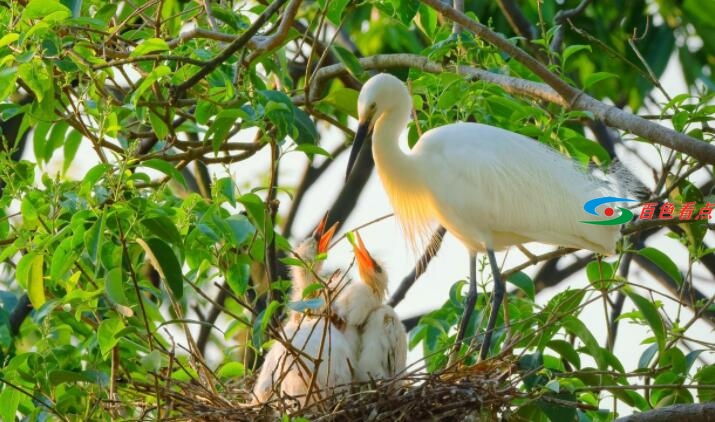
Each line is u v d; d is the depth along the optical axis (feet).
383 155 40.52
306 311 33.37
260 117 35.40
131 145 34.78
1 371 36.32
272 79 46.47
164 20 40.22
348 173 39.60
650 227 40.04
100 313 38.73
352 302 36.27
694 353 36.37
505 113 42.37
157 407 32.40
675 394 36.24
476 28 38.42
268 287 35.17
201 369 36.58
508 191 39.45
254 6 43.52
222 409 33.01
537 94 40.83
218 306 35.27
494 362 34.22
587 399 36.06
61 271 32.99
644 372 33.99
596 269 39.06
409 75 44.39
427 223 43.06
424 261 44.57
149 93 39.47
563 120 39.65
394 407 32.99
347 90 40.68
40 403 35.29
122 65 38.45
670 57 57.57
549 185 39.52
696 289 52.19
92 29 37.29
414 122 43.96
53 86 34.94
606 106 38.32
